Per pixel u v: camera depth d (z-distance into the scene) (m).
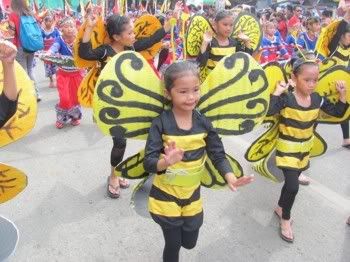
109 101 2.25
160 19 4.91
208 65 4.63
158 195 2.37
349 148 5.33
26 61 6.73
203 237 3.28
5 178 2.15
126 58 2.25
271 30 7.39
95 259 2.99
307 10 16.27
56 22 7.99
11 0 6.49
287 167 3.15
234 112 2.45
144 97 2.30
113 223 3.43
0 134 1.99
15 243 1.80
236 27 4.80
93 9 3.58
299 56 3.76
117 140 3.54
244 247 3.18
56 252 3.05
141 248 3.13
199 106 2.40
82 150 4.93
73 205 3.68
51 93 7.51
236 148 5.18
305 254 3.14
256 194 4.00
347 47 4.50
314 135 3.34
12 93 1.82
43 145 5.04
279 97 3.08
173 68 2.16
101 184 4.09
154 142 2.24
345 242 3.31
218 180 2.50
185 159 2.29
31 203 3.69
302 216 3.67
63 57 5.29
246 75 2.40
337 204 3.90
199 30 4.64
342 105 3.25
